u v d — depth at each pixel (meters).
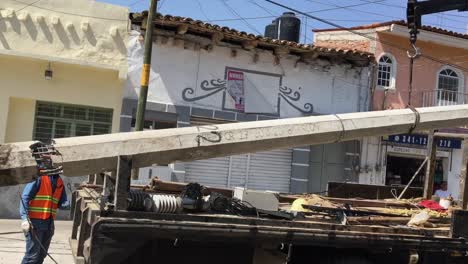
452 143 16.88
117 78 13.70
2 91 12.94
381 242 4.69
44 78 13.23
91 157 4.20
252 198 5.42
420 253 4.94
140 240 3.92
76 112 13.68
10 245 8.91
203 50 14.19
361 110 16.11
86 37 13.37
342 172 16.11
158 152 4.41
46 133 13.47
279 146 4.91
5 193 12.52
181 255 4.27
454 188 17.05
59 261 7.67
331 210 5.40
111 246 3.83
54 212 6.43
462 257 5.05
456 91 17.73
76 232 5.71
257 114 14.75
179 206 4.29
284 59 15.14
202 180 14.54
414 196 8.15
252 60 14.76
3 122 12.91
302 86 15.37
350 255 4.85
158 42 13.71
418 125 5.55
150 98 13.66
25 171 4.09
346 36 17.62
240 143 4.71
